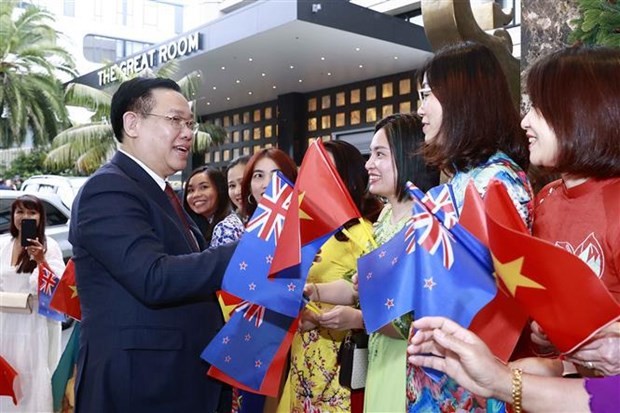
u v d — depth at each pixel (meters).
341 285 1.91
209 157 22.56
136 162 1.77
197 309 1.75
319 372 1.96
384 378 1.61
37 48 22.36
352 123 18.39
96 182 1.66
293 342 2.02
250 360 1.72
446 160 1.39
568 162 1.12
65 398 3.04
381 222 1.87
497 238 0.87
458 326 0.95
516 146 1.41
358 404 1.93
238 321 1.72
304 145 19.67
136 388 1.63
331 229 1.56
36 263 3.38
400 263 1.21
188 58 16.30
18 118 22.39
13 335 3.25
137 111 1.77
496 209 0.92
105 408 1.62
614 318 0.84
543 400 0.90
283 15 13.28
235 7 22.66
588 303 0.85
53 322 3.45
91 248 1.63
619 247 1.07
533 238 0.84
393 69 16.89
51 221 6.27
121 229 1.60
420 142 1.74
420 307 1.13
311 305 1.84
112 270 1.60
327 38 14.29
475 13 4.51
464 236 1.13
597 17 2.16
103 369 1.63
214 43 15.36
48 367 3.35
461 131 1.38
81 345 1.71
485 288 1.08
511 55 4.16
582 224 1.14
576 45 1.19
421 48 15.14
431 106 1.45
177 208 1.89
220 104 21.41
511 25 12.39
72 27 24.64
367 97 18.06
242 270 1.50
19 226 3.42
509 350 1.08
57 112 22.88
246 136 21.61
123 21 25.33
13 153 23.28
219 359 1.70
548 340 1.11
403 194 1.74
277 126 20.39
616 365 0.91
